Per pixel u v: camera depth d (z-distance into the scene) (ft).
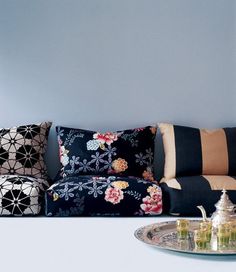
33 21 9.82
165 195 7.96
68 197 7.60
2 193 7.67
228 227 5.24
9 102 9.86
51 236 6.20
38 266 4.78
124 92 9.87
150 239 5.43
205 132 9.18
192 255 5.01
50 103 9.88
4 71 9.83
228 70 9.87
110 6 9.84
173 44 9.87
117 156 8.69
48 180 9.12
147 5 9.83
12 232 6.46
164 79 9.87
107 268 4.69
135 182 7.91
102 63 9.86
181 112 9.86
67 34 9.83
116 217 7.63
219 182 7.92
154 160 9.86
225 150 8.88
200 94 9.85
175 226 6.07
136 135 9.09
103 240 5.93
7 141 8.95
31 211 7.62
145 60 9.86
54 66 9.84
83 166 8.65
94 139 8.89
